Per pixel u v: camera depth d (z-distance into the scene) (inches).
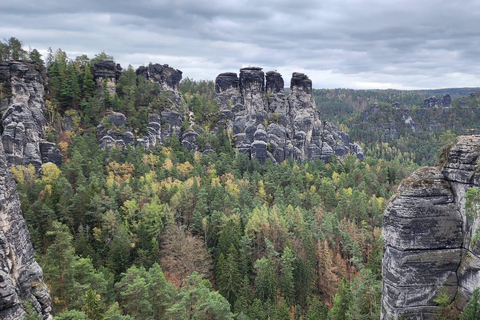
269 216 3166.8
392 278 1044.5
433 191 1022.4
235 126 6594.5
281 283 2578.7
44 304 1049.5
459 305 972.6
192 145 5659.5
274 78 7258.9
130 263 2588.6
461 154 989.2
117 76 5974.4
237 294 2468.0
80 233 2694.4
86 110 5118.1
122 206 3208.7
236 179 4384.8
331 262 2847.0
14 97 4478.3
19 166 3811.5
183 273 2583.7
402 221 1015.6
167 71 7101.4
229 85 7042.3
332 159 6245.1
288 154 6205.7
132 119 5310.0
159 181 4040.4
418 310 1015.6
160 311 1883.6
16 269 968.9
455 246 1007.0
